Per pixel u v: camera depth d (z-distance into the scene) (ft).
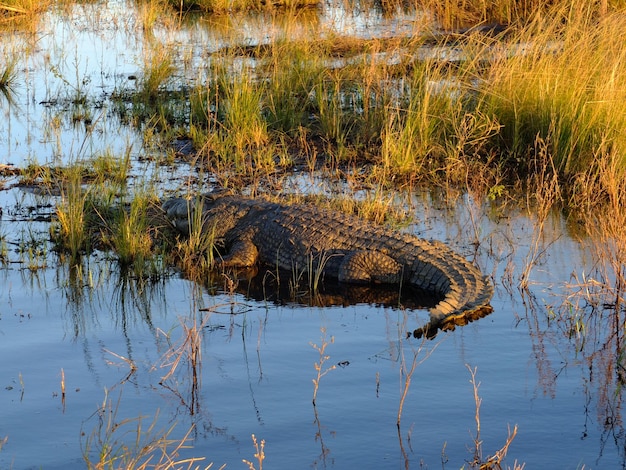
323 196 55.98
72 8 121.39
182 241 49.93
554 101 60.29
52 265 46.47
